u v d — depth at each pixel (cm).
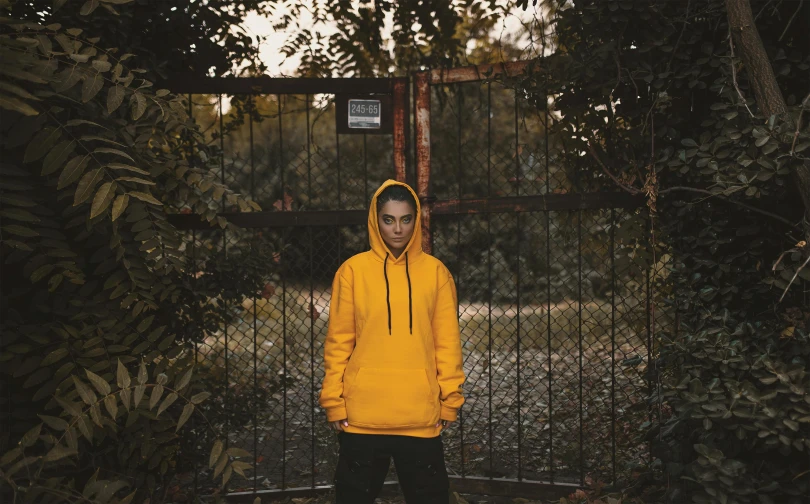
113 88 215
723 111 258
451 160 805
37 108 208
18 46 202
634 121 290
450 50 434
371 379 219
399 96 323
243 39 340
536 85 300
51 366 238
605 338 607
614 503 275
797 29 263
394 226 224
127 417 244
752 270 264
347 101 322
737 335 243
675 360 261
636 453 346
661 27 268
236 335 646
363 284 226
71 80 206
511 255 830
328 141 1041
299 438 395
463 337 656
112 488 202
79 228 253
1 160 219
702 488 261
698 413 218
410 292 223
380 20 420
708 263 269
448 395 226
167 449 263
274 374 463
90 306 248
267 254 322
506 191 844
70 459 232
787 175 238
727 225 271
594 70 286
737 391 218
